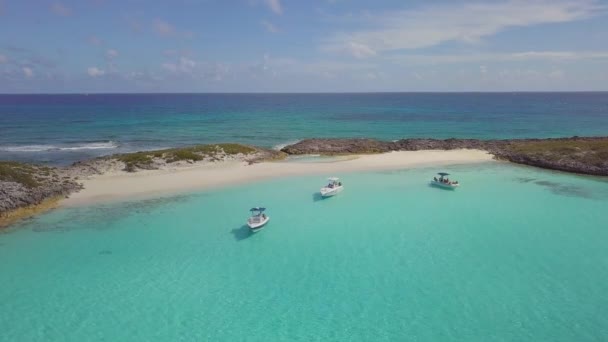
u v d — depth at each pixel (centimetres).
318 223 3869
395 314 2423
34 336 2250
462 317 2383
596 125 12044
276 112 18588
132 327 2330
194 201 4494
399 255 3181
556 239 3441
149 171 5634
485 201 4469
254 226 3584
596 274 2855
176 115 16375
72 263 3069
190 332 2286
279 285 2762
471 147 7688
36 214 4041
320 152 7325
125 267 3017
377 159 6750
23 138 9444
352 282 2789
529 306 2484
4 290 2700
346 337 2230
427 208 4256
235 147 6969
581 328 2275
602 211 4112
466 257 3130
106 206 4297
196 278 2862
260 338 2233
